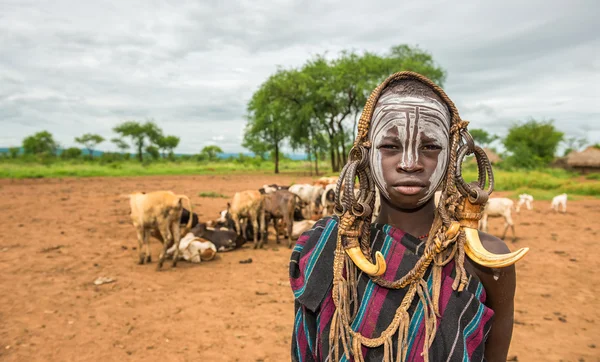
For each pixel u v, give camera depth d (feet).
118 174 141.49
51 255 26.96
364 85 116.67
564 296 19.77
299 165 242.99
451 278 3.26
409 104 3.18
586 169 149.18
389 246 3.39
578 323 16.53
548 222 43.75
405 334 3.12
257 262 26.18
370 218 3.43
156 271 23.59
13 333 15.07
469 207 3.23
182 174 154.20
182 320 16.43
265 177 130.41
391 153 3.20
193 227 29.45
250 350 13.99
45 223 39.19
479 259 3.11
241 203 30.32
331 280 3.53
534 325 16.29
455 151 3.28
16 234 33.71
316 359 3.57
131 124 280.92
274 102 133.18
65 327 15.66
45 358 13.32
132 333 15.21
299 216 38.52
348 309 3.29
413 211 3.55
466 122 3.29
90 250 28.55
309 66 134.10
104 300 18.62
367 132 3.42
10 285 20.62
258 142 169.58
